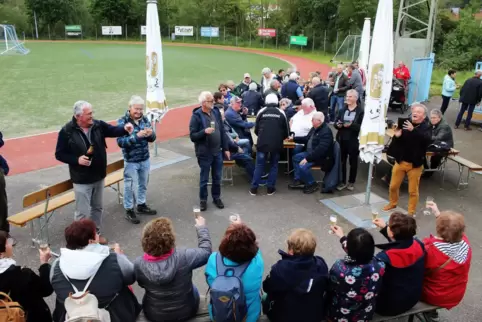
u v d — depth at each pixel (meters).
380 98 5.95
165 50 46.12
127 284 3.22
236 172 8.58
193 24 63.34
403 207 6.91
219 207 6.89
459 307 4.49
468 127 12.32
